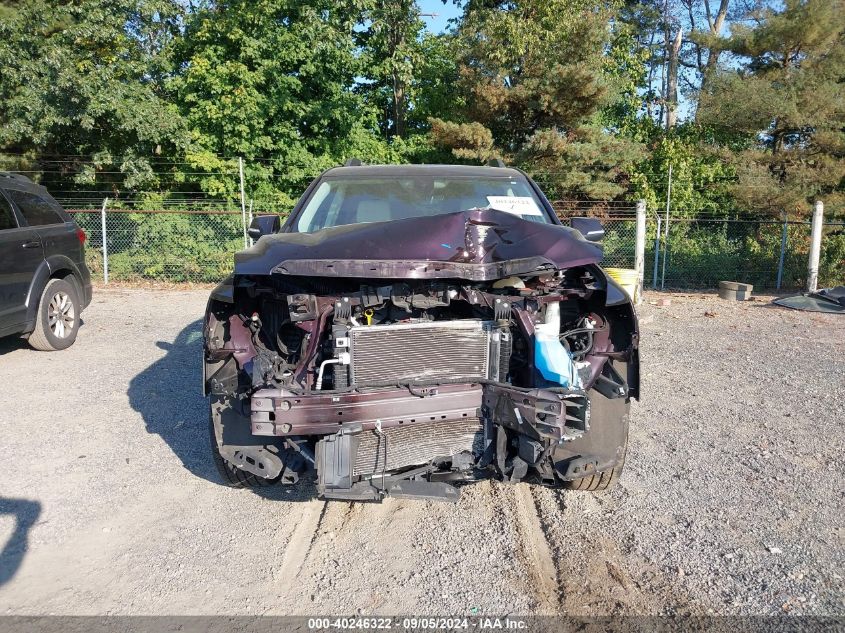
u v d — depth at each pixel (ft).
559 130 58.95
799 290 47.42
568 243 11.65
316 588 10.89
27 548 12.03
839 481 14.53
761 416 18.89
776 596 10.45
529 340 11.22
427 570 11.36
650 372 23.90
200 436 17.39
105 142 53.06
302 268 10.78
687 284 49.60
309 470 11.77
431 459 11.17
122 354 26.61
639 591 10.68
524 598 10.55
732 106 54.13
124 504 13.69
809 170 51.80
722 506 13.43
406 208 15.30
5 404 20.08
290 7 57.88
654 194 59.67
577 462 11.94
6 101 46.85
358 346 10.59
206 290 45.85
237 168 55.62
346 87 64.80
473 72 57.26
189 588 10.87
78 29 47.67
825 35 54.24
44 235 26.40
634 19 88.17
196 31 60.64
